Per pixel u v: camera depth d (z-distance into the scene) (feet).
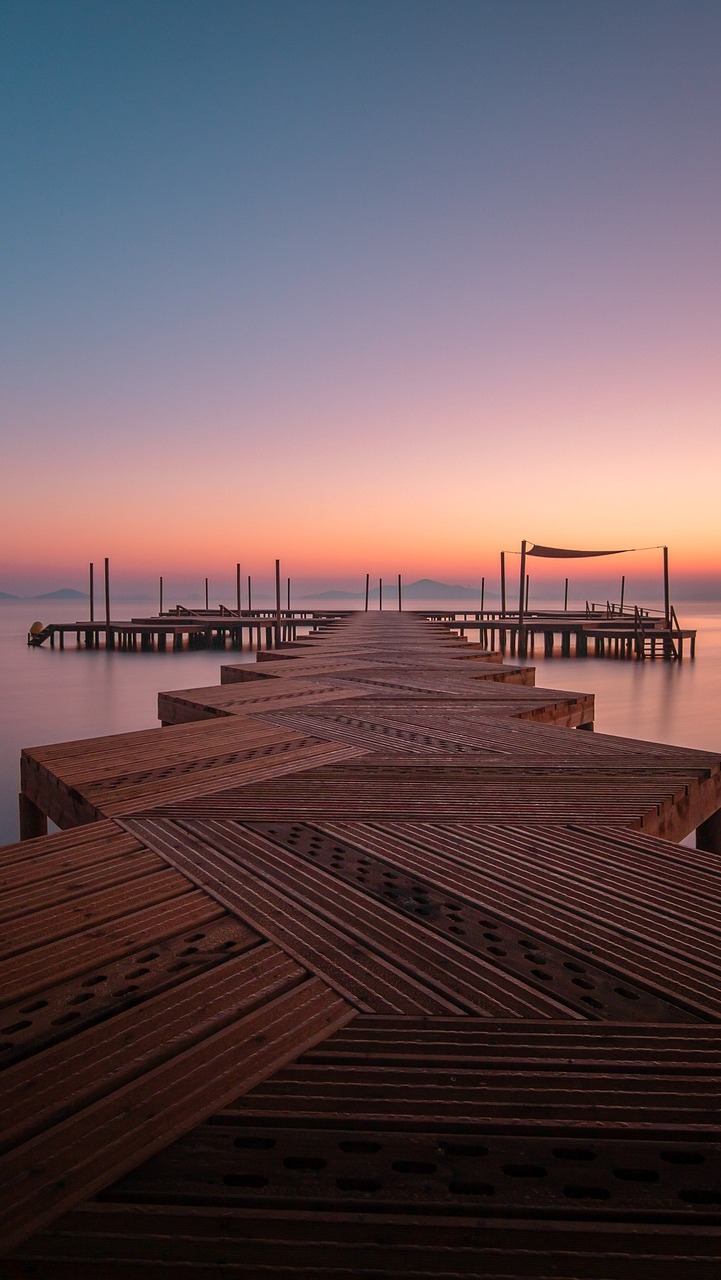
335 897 7.98
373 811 11.24
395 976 6.27
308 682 26.20
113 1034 5.34
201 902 7.84
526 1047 5.25
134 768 14.02
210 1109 4.53
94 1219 3.76
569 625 115.03
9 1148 4.20
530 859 9.24
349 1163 4.13
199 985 6.07
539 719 20.98
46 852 9.41
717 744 50.83
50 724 57.77
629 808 11.38
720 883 8.49
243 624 126.21
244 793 12.26
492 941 6.99
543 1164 4.16
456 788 12.57
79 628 126.93
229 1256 3.59
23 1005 5.75
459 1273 3.53
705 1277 3.51
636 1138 4.36
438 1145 4.29
